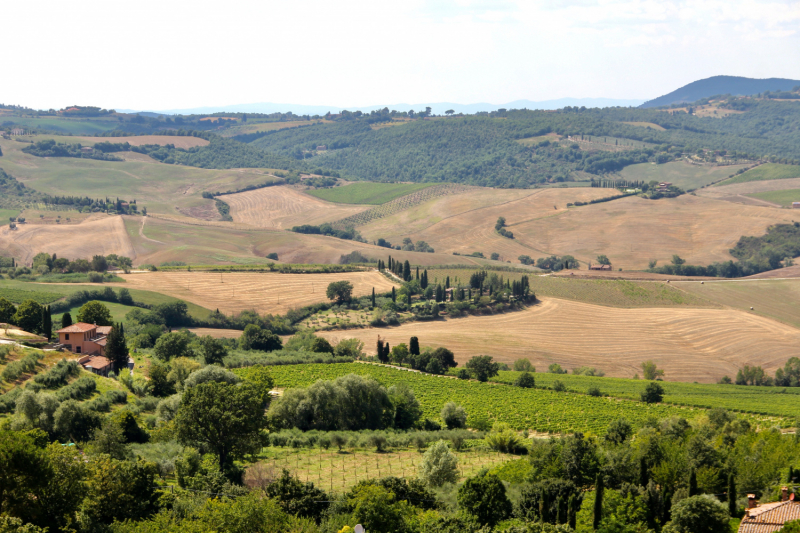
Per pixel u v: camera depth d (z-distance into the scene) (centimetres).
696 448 7556
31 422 8212
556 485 6831
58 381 10538
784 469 7288
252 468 7956
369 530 5994
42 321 15012
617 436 9762
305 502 6556
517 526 5922
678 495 6688
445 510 6862
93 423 8425
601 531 6153
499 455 9538
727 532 5938
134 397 11275
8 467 5400
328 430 10894
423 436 10275
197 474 7325
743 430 9644
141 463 6594
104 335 14900
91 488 5984
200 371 11275
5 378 10125
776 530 5400
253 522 5903
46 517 5612
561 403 14062
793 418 12812
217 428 8056
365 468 8594
